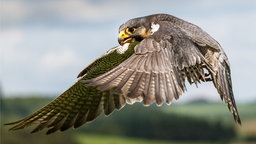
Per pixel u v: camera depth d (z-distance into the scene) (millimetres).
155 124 182125
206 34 11648
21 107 190000
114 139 175125
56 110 12797
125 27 12211
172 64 9711
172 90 9273
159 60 9656
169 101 9141
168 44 10133
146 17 12109
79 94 12875
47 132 12656
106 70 12961
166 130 181875
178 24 11523
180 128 183000
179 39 10531
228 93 11656
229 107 11625
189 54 10445
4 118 172500
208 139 184750
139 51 9742
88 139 169750
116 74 9273
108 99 12789
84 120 12867
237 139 186875
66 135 148500
